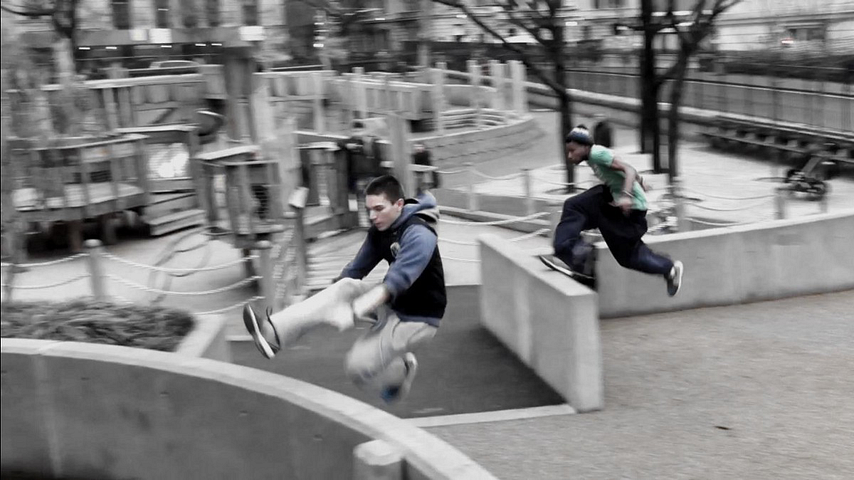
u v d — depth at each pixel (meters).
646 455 6.15
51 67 17.17
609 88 37.16
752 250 10.78
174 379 4.89
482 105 33.38
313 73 26.36
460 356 8.86
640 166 23.53
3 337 6.04
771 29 29.33
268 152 12.54
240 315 10.71
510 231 16.97
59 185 14.16
